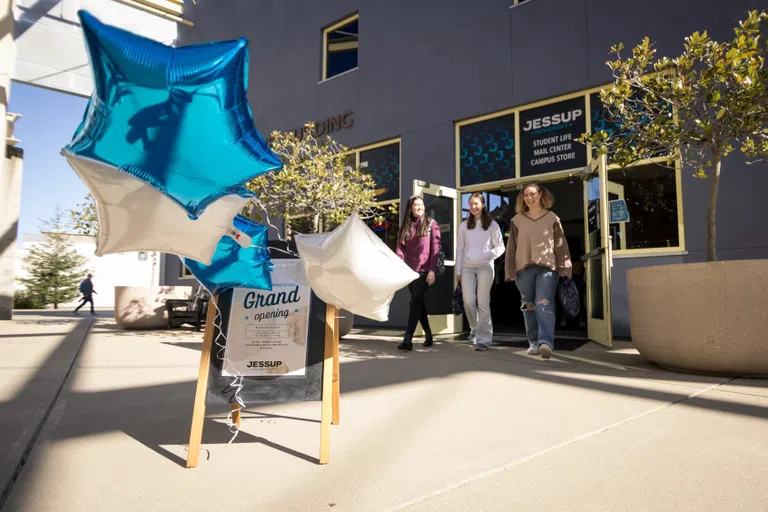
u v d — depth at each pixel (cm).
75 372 418
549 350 474
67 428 255
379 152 965
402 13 937
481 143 821
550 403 302
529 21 768
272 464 204
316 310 231
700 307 378
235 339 226
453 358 493
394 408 293
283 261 243
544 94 744
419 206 580
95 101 130
